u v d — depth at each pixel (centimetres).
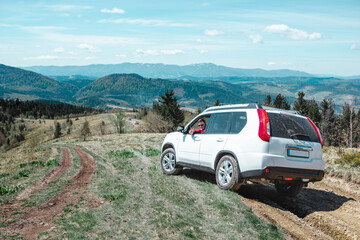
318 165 655
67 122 18250
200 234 436
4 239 411
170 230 445
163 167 914
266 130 603
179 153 841
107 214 514
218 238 427
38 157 2070
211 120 761
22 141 16988
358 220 564
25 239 411
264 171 594
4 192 773
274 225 491
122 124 6394
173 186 724
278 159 600
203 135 761
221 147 690
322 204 668
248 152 620
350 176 942
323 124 4553
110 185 770
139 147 1972
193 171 938
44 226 467
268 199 668
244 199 638
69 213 534
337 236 498
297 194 712
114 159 1402
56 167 1355
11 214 543
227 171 673
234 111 697
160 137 3100
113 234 425
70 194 697
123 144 2444
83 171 1126
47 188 816
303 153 636
